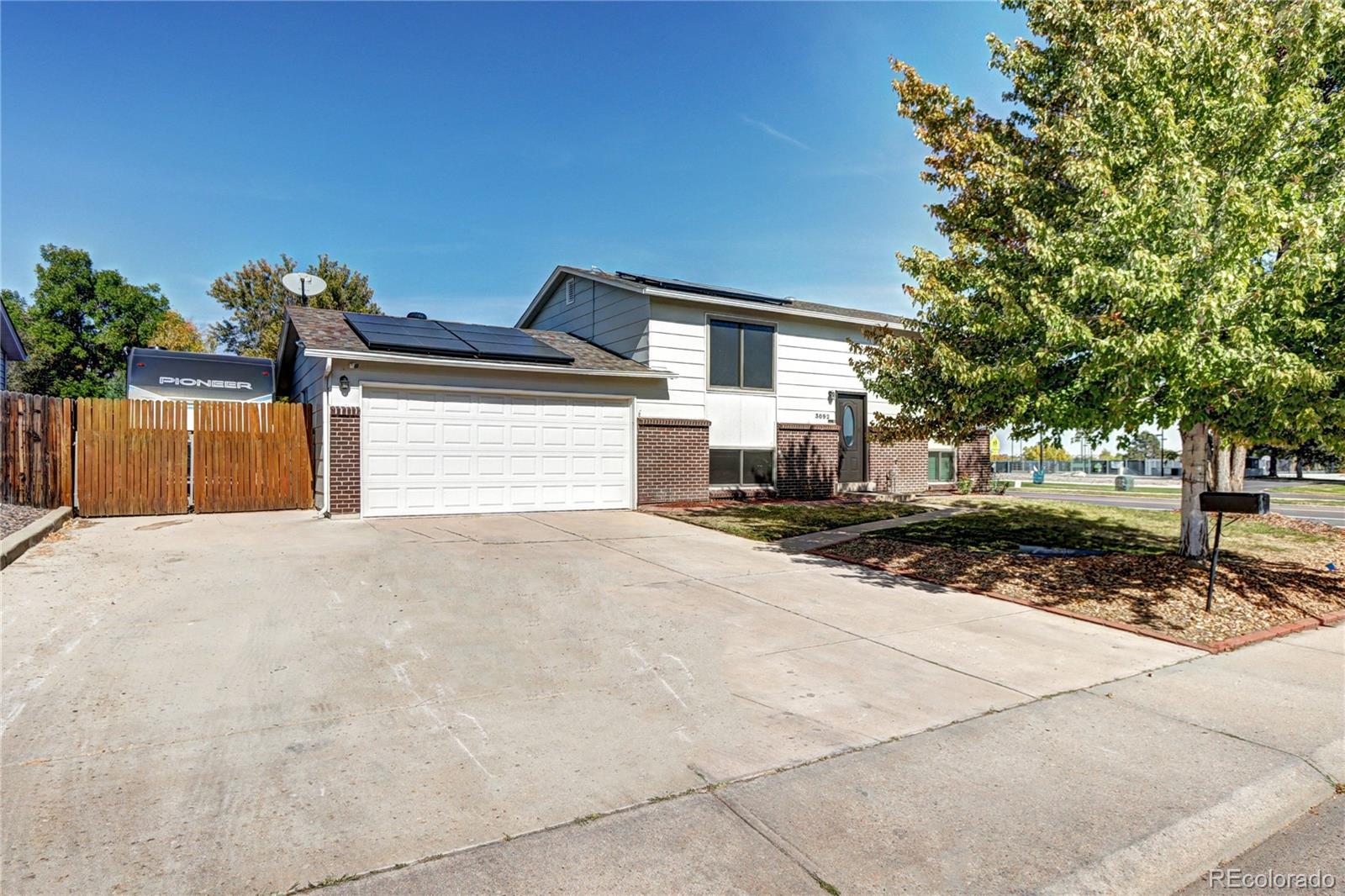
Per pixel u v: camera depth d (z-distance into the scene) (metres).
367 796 3.37
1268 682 5.47
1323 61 7.40
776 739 4.18
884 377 9.24
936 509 15.65
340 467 11.58
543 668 5.23
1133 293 6.46
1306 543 12.04
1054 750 4.15
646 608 6.96
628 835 3.15
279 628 5.81
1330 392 6.98
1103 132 7.22
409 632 5.89
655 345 15.01
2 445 10.86
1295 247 6.27
